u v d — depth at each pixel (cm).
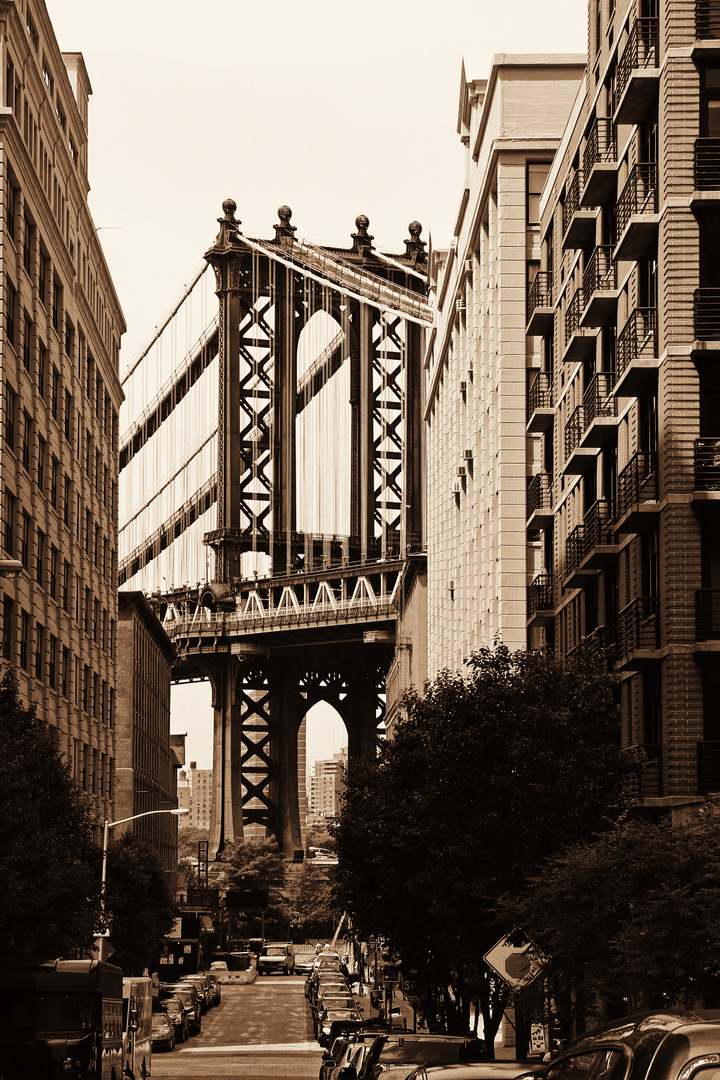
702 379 3706
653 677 3912
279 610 19512
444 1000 4125
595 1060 754
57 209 7750
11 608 6291
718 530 3669
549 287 6053
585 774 3347
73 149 8538
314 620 19025
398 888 3847
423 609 13475
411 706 4006
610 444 4659
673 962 2028
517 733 3406
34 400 6856
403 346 17162
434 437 11288
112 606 10069
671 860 2162
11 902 3847
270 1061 6019
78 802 4997
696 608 3622
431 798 3403
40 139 7212
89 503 9000
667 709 3638
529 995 2367
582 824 3303
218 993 10631
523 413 6731
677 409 3700
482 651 3747
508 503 6656
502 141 6919
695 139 3762
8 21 6359
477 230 8112
